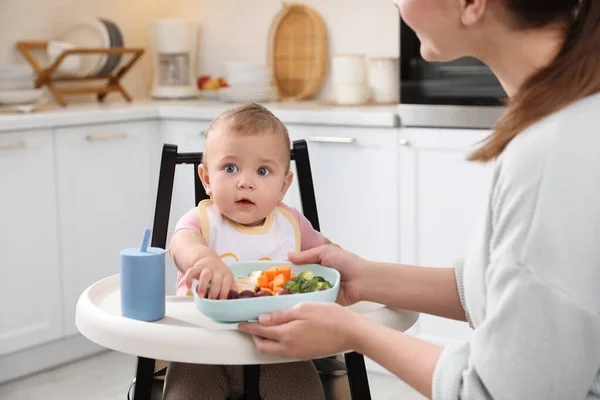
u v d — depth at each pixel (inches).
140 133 137.4
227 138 59.6
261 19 158.7
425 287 53.1
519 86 44.1
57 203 125.0
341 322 44.6
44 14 148.2
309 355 45.3
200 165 64.8
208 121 134.3
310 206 68.2
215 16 164.9
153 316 49.9
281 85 154.8
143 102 152.2
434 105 114.0
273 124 60.8
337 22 148.4
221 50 165.2
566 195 38.3
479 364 39.4
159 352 46.0
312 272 54.2
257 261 55.0
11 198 118.6
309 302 45.5
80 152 127.8
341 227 124.3
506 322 38.6
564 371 38.0
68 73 143.6
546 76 40.9
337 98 137.4
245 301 46.4
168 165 65.5
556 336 37.9
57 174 124.6
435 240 116.8
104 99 154.8
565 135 39.0
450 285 52.8
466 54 45.3
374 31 144.3
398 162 118.1
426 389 42.3
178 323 49.6
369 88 139.6
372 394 114.7
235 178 59.4
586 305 37.9
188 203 138.3
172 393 57.3
